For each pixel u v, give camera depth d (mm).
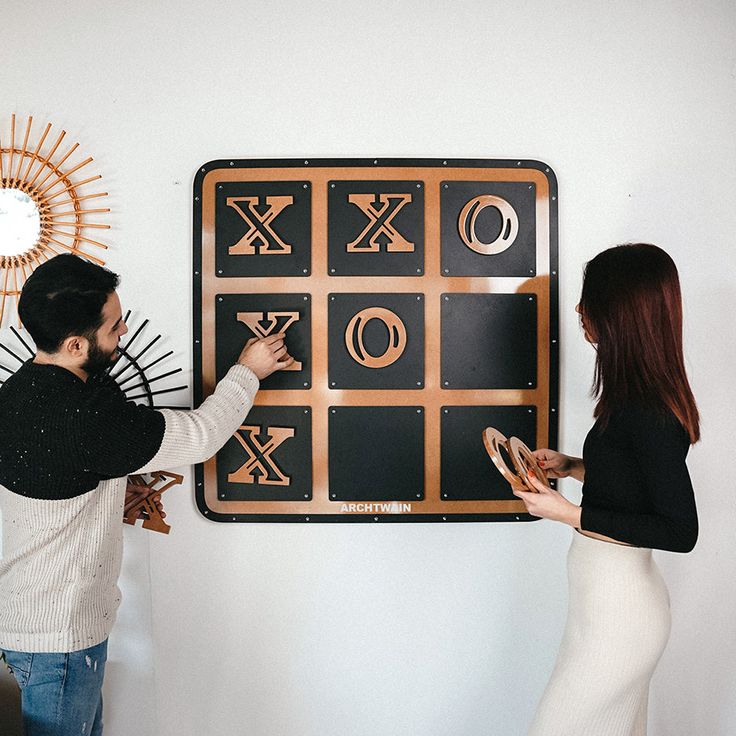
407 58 1762
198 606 1840
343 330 1774
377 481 1797
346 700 1866
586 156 1782
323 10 1757
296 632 1850
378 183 1762
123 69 1766
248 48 1762
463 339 1779
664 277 1307
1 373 1815
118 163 1776
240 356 1700
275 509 1806
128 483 1790
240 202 1763
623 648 1323
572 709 1374
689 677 1864
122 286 1793
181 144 1774
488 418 1793
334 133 1769
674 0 1771
